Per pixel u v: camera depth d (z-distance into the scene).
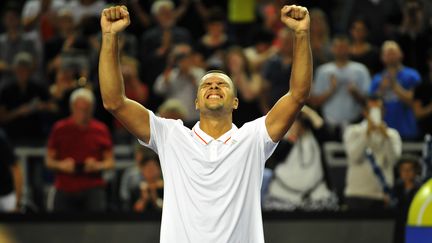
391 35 23.83
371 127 18.78
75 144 19.12
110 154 19.34
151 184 18.33
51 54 24.47
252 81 21.73
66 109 21.98
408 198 15.31
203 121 10.71
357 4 25.02
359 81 21.75
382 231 16.44
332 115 21.55
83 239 16.56
